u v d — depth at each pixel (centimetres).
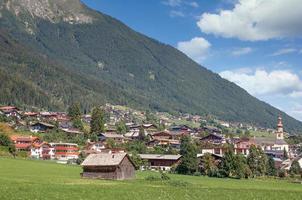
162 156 19438
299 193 9062
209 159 16600
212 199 7419
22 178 10188
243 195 8231
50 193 7200
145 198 7100
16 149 19450
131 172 12688
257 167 17250
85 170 12506
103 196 7150
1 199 6209
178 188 9188
